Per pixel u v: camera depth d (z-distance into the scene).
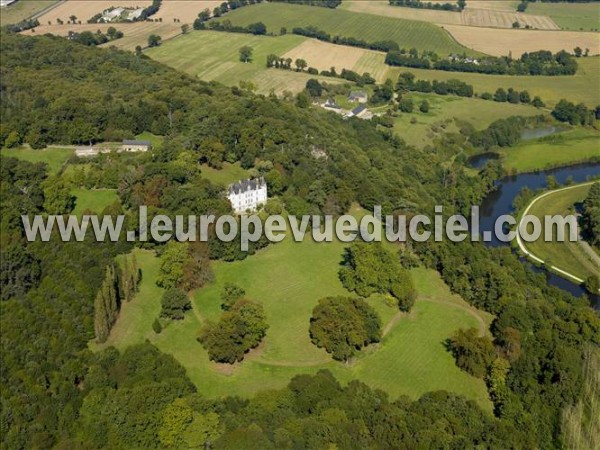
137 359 198.50
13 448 171.12
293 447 164.12
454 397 192.25
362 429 173.12
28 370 195.50
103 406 180.12
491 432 180.38
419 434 173.38
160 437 170.25
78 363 199.12
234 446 163.75
